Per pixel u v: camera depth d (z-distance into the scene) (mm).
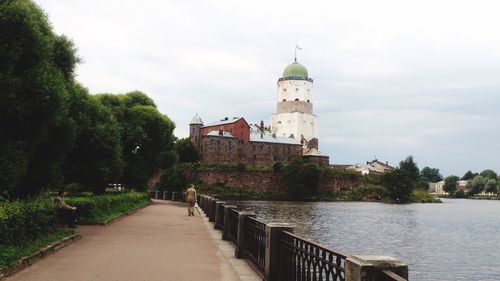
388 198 121438
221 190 113750
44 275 9727
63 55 20453
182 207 41312
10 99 14258
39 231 13570
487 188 188625
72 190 35438
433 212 79750
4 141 15070
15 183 15539
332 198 117812
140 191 50062
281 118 152000
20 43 14633
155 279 9781
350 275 5012
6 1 14711
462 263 28547
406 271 4723
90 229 19578
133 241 15969
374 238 38875
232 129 130250
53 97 15758
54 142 19031
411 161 142500
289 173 117000
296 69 153500
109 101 44656
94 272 10242
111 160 28000
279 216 57562
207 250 14383
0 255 9945
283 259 9000
